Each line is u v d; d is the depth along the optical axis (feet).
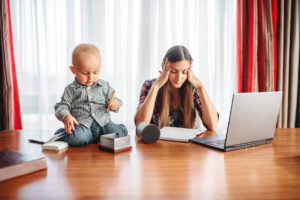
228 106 8.77
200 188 2.19
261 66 8.22
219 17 8.57
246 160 2.95
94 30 8.13
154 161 2.91
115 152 3.21
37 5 7.80
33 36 7.93
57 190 2.15
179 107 5.45
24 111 8.09
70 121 3.48
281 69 8.22
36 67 8.04
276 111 3.72
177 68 4.89
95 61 3.52
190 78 5.02
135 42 8.34
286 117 8.34
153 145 3.62
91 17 8.14
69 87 3.80
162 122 5.36
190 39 8.55
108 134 3.45
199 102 5.33
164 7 8.25
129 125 8.38
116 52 8.19
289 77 8.43
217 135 4.13
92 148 3.47
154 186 2.23
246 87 8.29
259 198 2.01
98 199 1.99
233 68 8.68
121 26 8.21
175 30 8.34
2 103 7.48
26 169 2.48
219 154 3.19
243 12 8.13
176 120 5.49
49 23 7.94
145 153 3.22
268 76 8.15
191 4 8.43
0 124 7.49
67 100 3.78
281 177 2.43
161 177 2.43
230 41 8.55
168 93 5.32
